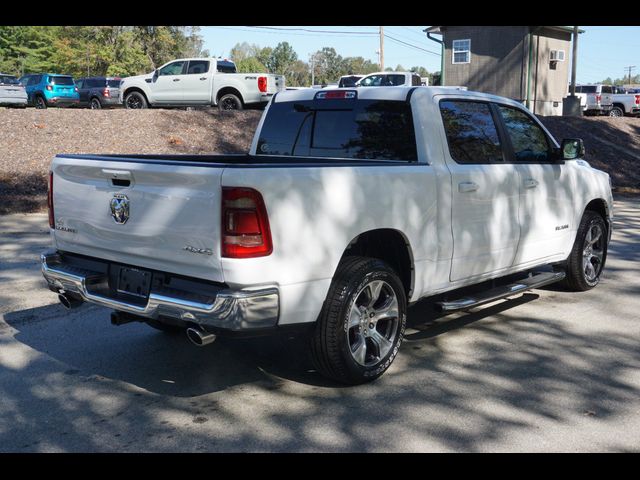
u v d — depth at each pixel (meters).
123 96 22.23
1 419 4.25
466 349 5.54
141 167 4.35
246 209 4.00
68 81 30.27
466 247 5.47
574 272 7.11
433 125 5.34
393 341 4.91
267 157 5.87
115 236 4.61
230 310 4.00
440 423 4.19
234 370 5.09
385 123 5.48
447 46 36.66
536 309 6.70
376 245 5.12
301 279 4.26
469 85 36.25
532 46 34.19
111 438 4.00
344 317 4.50
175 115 18.05
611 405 4.46
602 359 5.31
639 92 42.00
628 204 14.90
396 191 4.82
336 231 4.43
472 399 4.55
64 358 5.32
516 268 6.19
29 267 8.21
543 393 4.65
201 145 16.59
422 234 5.05
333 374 4.63
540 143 6.52
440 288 5.36
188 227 4.16
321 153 5.86
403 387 4.75
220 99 20.98
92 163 4.67
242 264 4.01
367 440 3.97
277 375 5.00
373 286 4.70
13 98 26.72
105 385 4.79
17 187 12.75
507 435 4.03
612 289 7.49
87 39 66.50
